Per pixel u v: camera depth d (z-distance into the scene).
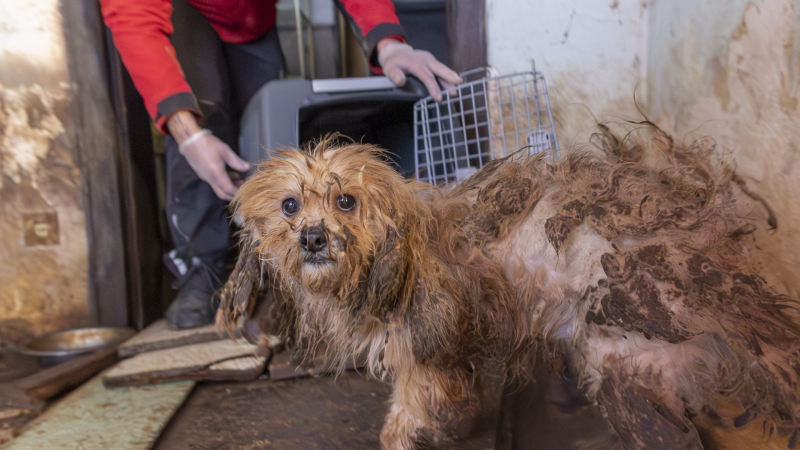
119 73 2.56
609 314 1.12
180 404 1.72
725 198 1.23
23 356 2.34
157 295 2.82
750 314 1.07
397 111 2.39
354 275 1.20
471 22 2.56
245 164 2.16
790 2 1.62
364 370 1.99
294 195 1.24
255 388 1.88
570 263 1.22
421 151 2.25
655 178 1.25
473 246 1.32
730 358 1.12
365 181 1.21
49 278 2.61
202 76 2.35
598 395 1.23
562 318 1.27
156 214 2.85
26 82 2.51
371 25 2.38
